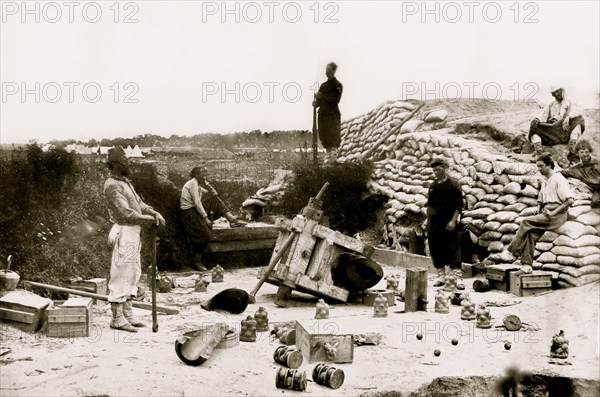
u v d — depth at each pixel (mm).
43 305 11812
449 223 16391
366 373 10562
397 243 18922
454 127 19844
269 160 21203
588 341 11938
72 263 14945
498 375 10602
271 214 19891
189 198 17641
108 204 12070
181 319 12914
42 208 15336
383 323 12836
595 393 10484
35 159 15672
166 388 9711
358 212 20125
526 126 18609
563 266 14898
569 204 15047
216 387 9883
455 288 15328
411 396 10062
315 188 19922
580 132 17609
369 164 20609
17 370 10070
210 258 18312
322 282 14461
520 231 15391
